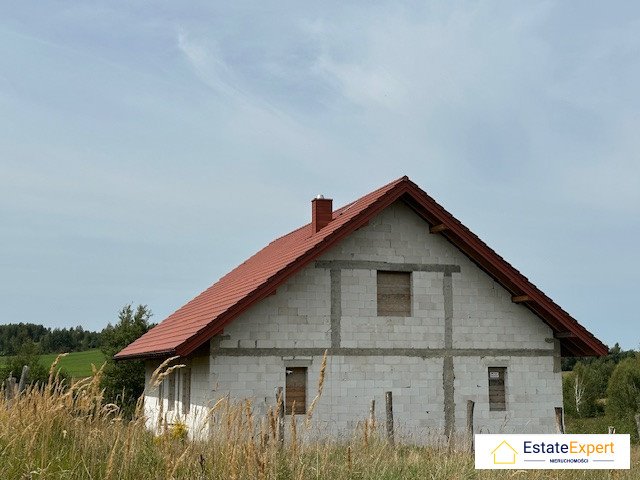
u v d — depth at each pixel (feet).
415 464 32.86
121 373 106.32
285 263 59.98
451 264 64.13
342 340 60.08
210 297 79.00
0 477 23.08
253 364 57.41
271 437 25.98
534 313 65.87
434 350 62.44
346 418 59.00
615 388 153.79
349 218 59.98
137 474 24.88
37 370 96.53
